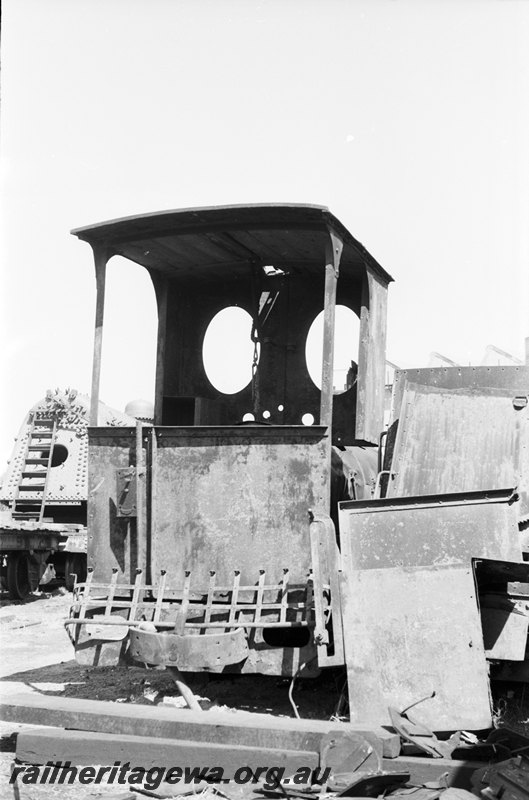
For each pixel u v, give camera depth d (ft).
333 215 22.13
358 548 19.70
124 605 22.67
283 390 28.60
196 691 23.93
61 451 63.93
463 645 18.57
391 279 27.78
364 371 24.94
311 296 28.63
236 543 22.25
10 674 28.04
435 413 24.32
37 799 15.46
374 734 16.31
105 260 25.82
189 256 27.27
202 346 29.78
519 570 19.76
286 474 22.09
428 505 19.81
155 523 22.99
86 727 17.94
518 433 23.53
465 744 17.13
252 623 20.88
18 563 54.70
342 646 19.69
